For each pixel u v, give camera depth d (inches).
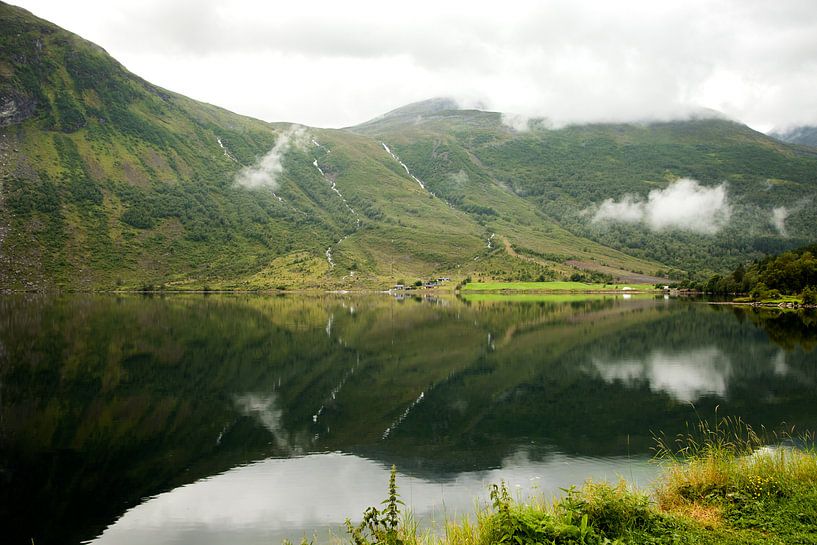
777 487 592.4
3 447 1141.7
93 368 1983.3
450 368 2065.7
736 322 3649.1
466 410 1440.7
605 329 3282.5
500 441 1159.6
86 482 960.3
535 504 631.2
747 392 1609.3
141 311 4370.1
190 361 2150.6
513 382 1802.4
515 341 2787.9
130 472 1006.4
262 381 1820.9
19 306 4857.3
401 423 1320.1
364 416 1386.6
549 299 6781.5
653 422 1291.8
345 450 1119.6
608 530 504.1
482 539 510.6
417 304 5713.6
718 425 1232.2
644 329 3265.3
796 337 2866.6
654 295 7672.2
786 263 5900.6
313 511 835.4
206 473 998.4
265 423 1326.3
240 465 1039.6
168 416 1382.9
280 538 751.1
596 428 1247.5
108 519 821.2
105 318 3752.5
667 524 517.0
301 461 1058.7
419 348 2559.1
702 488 624.7
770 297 5570.9
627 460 1023.6
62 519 820.6
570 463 1013.8
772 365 2064.5
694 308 5044.3
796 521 510.3
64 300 5861.2
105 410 1435.8
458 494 873.5
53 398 1556.3
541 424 1290.6
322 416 1387.8
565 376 1889.8
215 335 2925.7
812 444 1077.1
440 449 1117.7
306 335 2992.1
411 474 976.9
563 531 474.9
